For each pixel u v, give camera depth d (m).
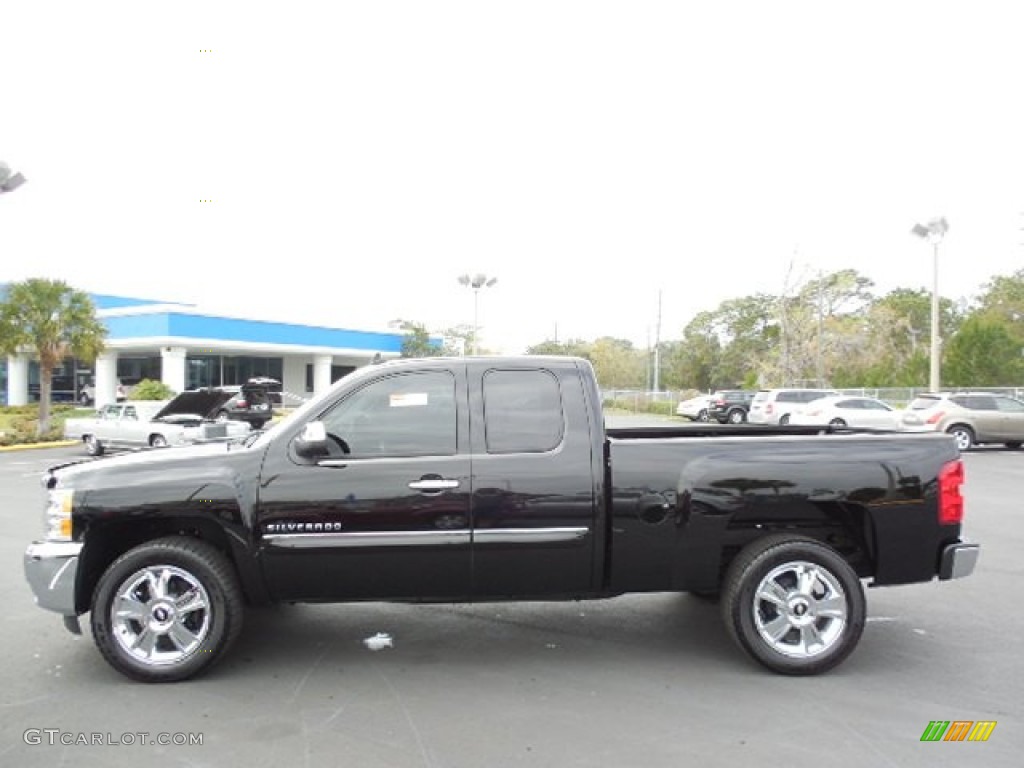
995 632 5.79
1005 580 7.36
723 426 6.47
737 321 68.81
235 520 4.79
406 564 4.83
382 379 5.03
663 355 74.12
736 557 5.02
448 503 4.81
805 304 52.44
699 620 6.06
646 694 4.61
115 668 4.79
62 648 5.45
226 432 11.25
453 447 4.92
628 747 3.93
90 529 4.82
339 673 4.97
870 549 5.09
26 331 24.70
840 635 4.86
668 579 5.00
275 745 3.97
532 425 4.97
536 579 4.92
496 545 4.82
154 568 4.79
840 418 25.83
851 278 56.97
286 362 49.91
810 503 5.07
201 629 4.82
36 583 4.80
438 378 5.04
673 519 4.92
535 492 4.84
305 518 4.78
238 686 4.75
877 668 5.04
